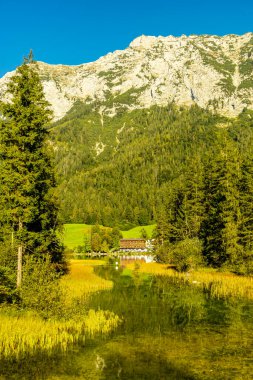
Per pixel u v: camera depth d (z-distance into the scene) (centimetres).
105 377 1576
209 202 6681
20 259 2928
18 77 3056
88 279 4728
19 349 1928
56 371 1653
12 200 2916
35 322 2255
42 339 2025
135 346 2002
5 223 3003
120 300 3419
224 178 6006
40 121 3045
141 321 2562
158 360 1784
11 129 2988
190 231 7169
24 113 2967
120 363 1747
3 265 2961
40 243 3844
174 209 8638
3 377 1590
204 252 6338
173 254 6316
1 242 3189
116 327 2391
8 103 3028
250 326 2412
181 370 1652
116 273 6350
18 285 2761
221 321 2555
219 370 1650
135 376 1590
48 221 3744
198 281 4819
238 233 5506
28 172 2956
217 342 2064
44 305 2442
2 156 2977
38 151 3128
